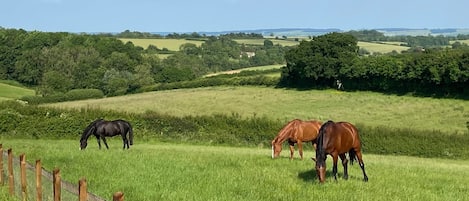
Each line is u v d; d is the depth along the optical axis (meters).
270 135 41.22
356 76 77.69
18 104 41.88
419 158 35.66
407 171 18.53
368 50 158.12
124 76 95.81
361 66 77.31
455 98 67.69
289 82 86.19
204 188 13.45
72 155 20.41
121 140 39.50
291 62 83.69
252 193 12.94
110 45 112.12
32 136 39.53
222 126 42.59
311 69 81.12
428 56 71.00
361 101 71.88
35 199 11.50
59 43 109.38
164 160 19.03
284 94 80.00
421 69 70.56
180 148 30.75
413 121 58.78
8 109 40.12
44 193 10.98
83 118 40.78
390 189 13.95
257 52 152.62
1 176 13.79
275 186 14.07
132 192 12.98
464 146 39.00
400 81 74.00
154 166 17.39
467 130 51.91
